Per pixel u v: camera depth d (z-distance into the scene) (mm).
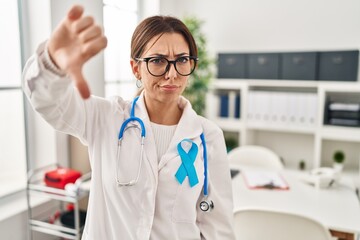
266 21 3459
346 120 2977
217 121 3449
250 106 3289
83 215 2227
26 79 694
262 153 2801
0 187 2303
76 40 580
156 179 910
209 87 3338
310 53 3039
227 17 3613
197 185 940
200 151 987
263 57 3229
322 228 1457
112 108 972
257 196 2049
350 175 3014
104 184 917
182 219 930
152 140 946
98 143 939
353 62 2916
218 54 3434
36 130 2404
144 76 879
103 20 2695
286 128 3166
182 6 3803
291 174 2482
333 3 3184
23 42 2275
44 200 2307
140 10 3564
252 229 1587
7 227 2064
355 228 1618
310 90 3350
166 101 901
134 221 900
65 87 695
